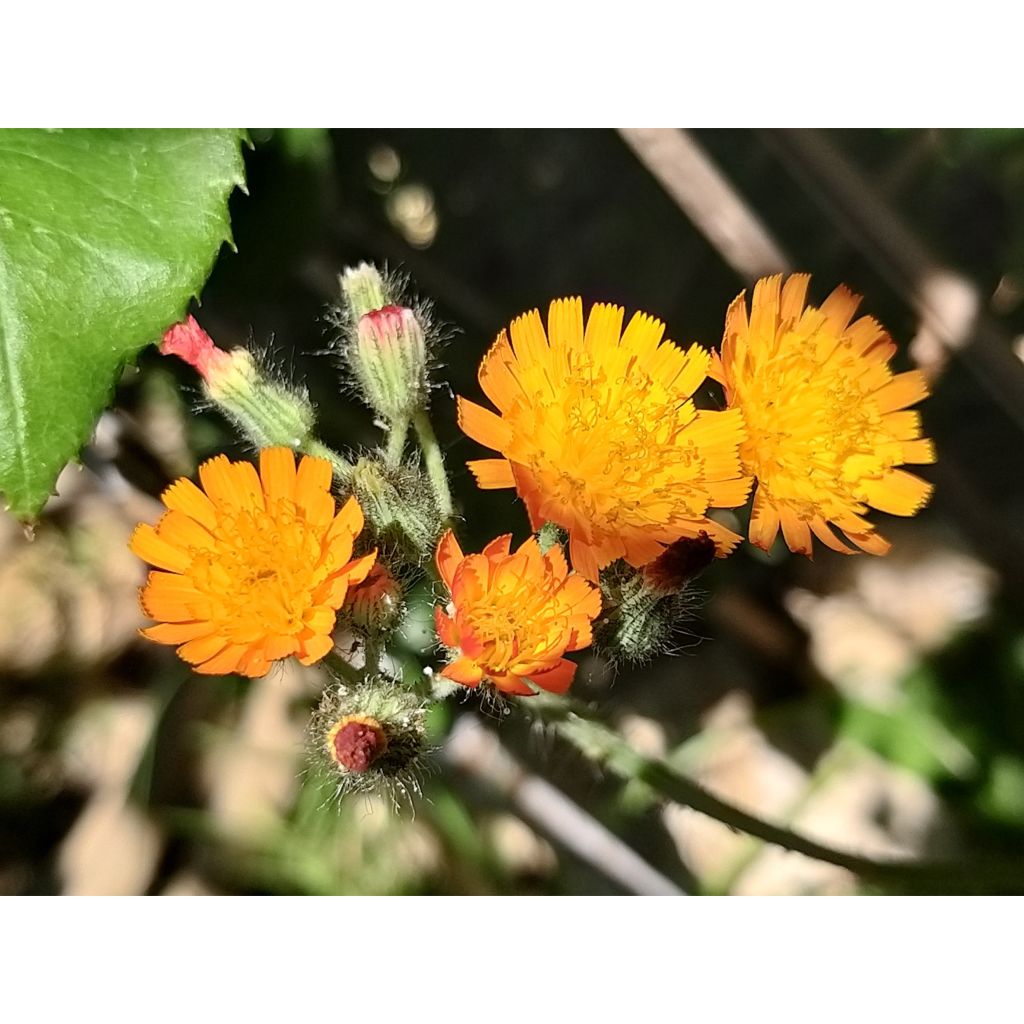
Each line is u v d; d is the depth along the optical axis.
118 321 0.09
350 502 0.09
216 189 0.09
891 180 0.14
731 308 0.10
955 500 0.15
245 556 0.09
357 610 0.09
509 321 0.15
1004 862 0.10
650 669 0.15
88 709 0.14
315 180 0.12
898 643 0.15
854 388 0.10
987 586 0.15
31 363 0.09
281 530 0.09
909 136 0.14
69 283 0.09
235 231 0.12
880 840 0.14
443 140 0.16
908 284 0.13
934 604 0.15
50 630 0.14
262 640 0.09
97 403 0.09
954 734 0.14
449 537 0.08
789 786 0.15
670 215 0.16
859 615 0.15
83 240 0.09
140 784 0.14
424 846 0.13
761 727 0.15
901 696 0.14
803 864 0.14
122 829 0.14
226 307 0.13
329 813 0.13
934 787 0.14
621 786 0.14
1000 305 0.15
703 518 0.09
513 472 0.08
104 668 0.14
